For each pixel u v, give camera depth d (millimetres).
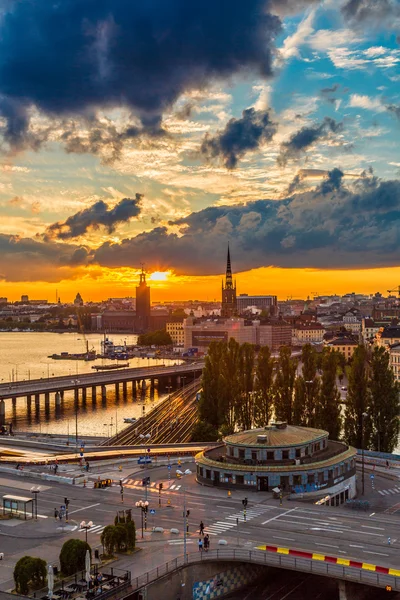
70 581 96438
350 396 198000
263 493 140625
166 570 99375
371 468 171875
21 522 124688
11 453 196500
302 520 122375
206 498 137875
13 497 129875
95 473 160875
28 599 91062
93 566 100938
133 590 93812
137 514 128500
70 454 188125
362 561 101375
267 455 146750
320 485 142750
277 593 106562
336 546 108375
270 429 157125
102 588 92562
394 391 196000
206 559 103375
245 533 115250
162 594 97812
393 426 195625
